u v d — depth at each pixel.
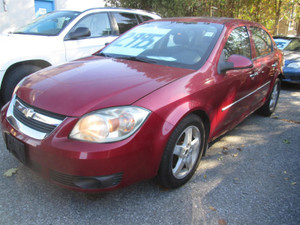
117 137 2.04
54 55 4.69
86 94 2.21
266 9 11.56
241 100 3.48
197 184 2.78
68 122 2.05
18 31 5.13
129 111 2.09
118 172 2.09
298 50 8.03
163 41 3.33
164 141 2.25
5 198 2.40
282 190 2.76
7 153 3.13
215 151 3.53
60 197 2.46
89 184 2.06
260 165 3.24
